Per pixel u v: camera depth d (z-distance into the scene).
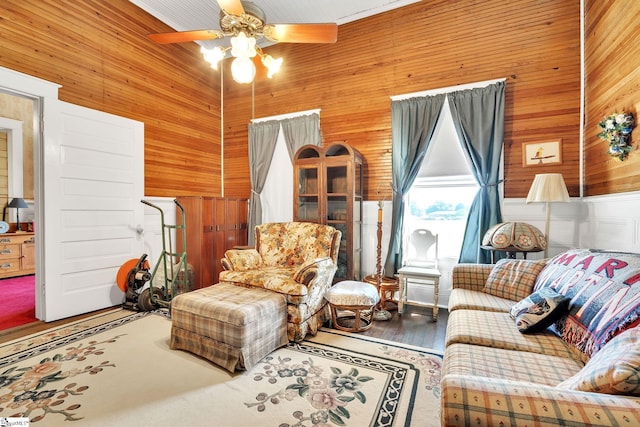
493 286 2.40
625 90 2.20
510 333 1.70
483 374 1.30
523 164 3.20
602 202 2.57
